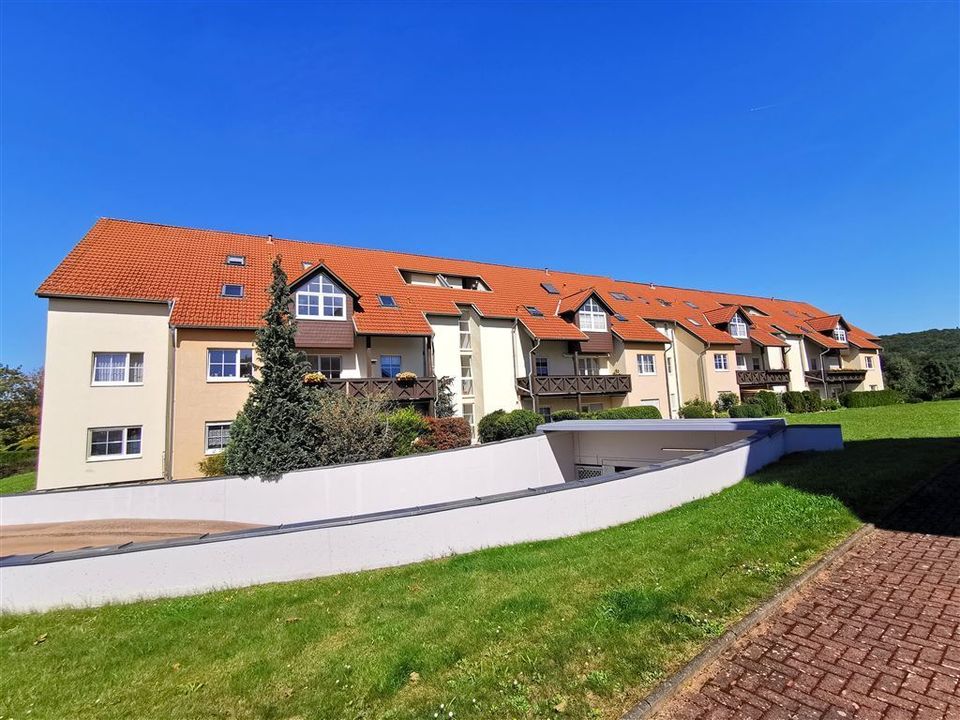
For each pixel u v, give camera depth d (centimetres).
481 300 2498
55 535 1107
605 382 2580
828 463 1060
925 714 300
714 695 330
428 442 1756
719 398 3008
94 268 1791
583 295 2622
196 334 1722
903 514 670
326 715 345
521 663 375
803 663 359
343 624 489
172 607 565
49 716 375
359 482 1318
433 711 332
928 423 1753
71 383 1630
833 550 553
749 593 458
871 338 4559
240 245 2253
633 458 1566
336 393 1575
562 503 762
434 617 477
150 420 1711
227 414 1738
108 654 466
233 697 380
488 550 695
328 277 1952
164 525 1184
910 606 429
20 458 2620
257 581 626
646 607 441
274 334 1420
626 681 342
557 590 507
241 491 1255
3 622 546
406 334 2031
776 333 3769
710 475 945
